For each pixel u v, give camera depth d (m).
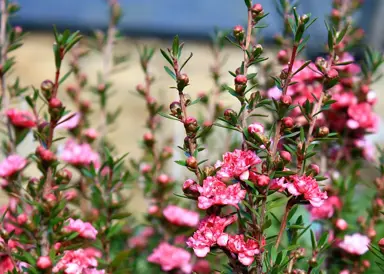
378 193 0.56
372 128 0.58
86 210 0.60
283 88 0.45
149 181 0.61
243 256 0.44
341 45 0.58
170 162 0.72
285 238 0.55
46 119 0.51
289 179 0.45
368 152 0.59
